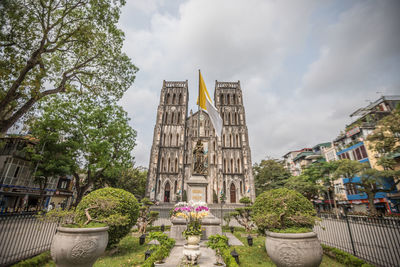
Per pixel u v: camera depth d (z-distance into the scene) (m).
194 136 48.81
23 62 10.59
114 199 7.96
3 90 10.15
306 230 5.72
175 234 10.19
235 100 53.44
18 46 10.15
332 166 31.70
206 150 47.06
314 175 34.22
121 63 14.34
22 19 9.78
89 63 13.70
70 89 13.80
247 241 10.56
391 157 25.83
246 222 14.30
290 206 7.57
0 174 24.08
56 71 13.31
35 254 7.39
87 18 12.02
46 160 23.06
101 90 14.67
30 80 10.86
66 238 4.98
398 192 27.23
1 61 9.73
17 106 10.92
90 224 5.94
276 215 7.22
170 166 45.59
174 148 46.94
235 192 44.25
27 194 27.19
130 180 40.78
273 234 5.48
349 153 36.47
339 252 7.57
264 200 8.47
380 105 35.50
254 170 53.84
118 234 7.99
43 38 10.84
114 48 13.82
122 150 26.77
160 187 43.59
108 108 25.66
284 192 8.27
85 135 24.98
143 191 51.22
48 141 22.80
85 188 25.97
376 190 25.78
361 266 6.39
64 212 6.46
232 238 11.95
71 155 23.97
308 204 7.81
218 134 14.42
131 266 6.73
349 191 35.12
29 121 13.09
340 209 35.38
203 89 14.59
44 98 14.07
